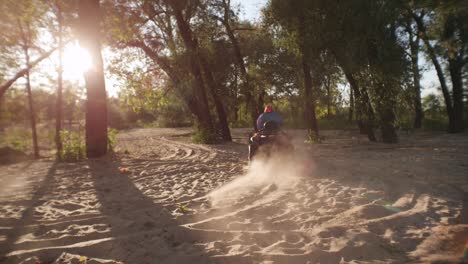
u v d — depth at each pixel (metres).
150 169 8.91
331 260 3.15
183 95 19.33
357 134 21.72
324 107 16.52
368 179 6.67
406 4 12.64
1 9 11.82
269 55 19.50
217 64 19.77
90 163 10.23
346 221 4.19
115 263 3.16
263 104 20.86
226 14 18.39
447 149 11.71
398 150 11.82
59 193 6.26
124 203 5.41
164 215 4.68
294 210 4.78
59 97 13.63
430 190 5.61
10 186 7.00
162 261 3.20
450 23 19.84
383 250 3.33
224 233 3.90
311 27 13.19
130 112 61.28
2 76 14.61
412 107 14.49
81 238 3.83
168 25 18.56
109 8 15.02
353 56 13.16
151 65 19.23
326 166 8.48
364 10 12.72
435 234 3.67
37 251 3.43
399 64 13.17
